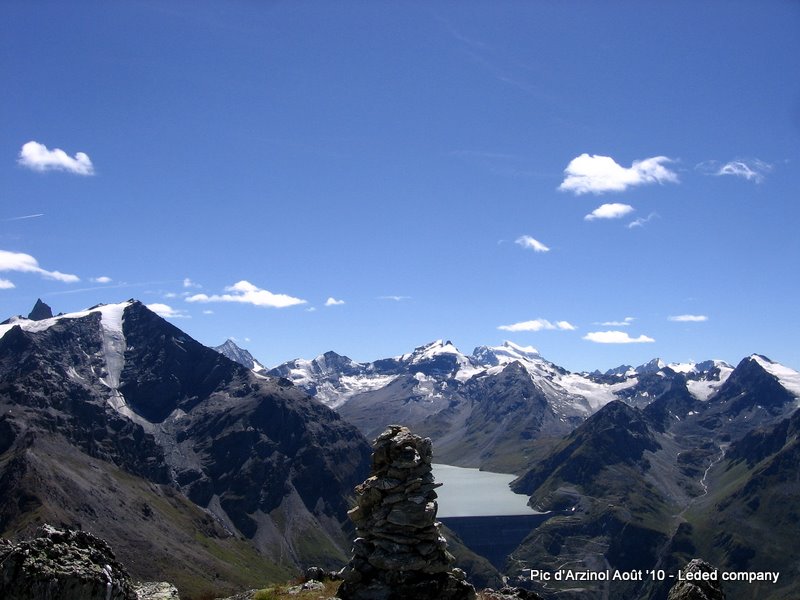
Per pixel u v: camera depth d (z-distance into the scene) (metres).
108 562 35.72
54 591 32.84
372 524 49.06
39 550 33.84
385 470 49.44
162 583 54.75
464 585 48.72
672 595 54.34
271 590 53.94
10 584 32.53
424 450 49.62
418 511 47.75
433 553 48.31
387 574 47.59
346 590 48.22
